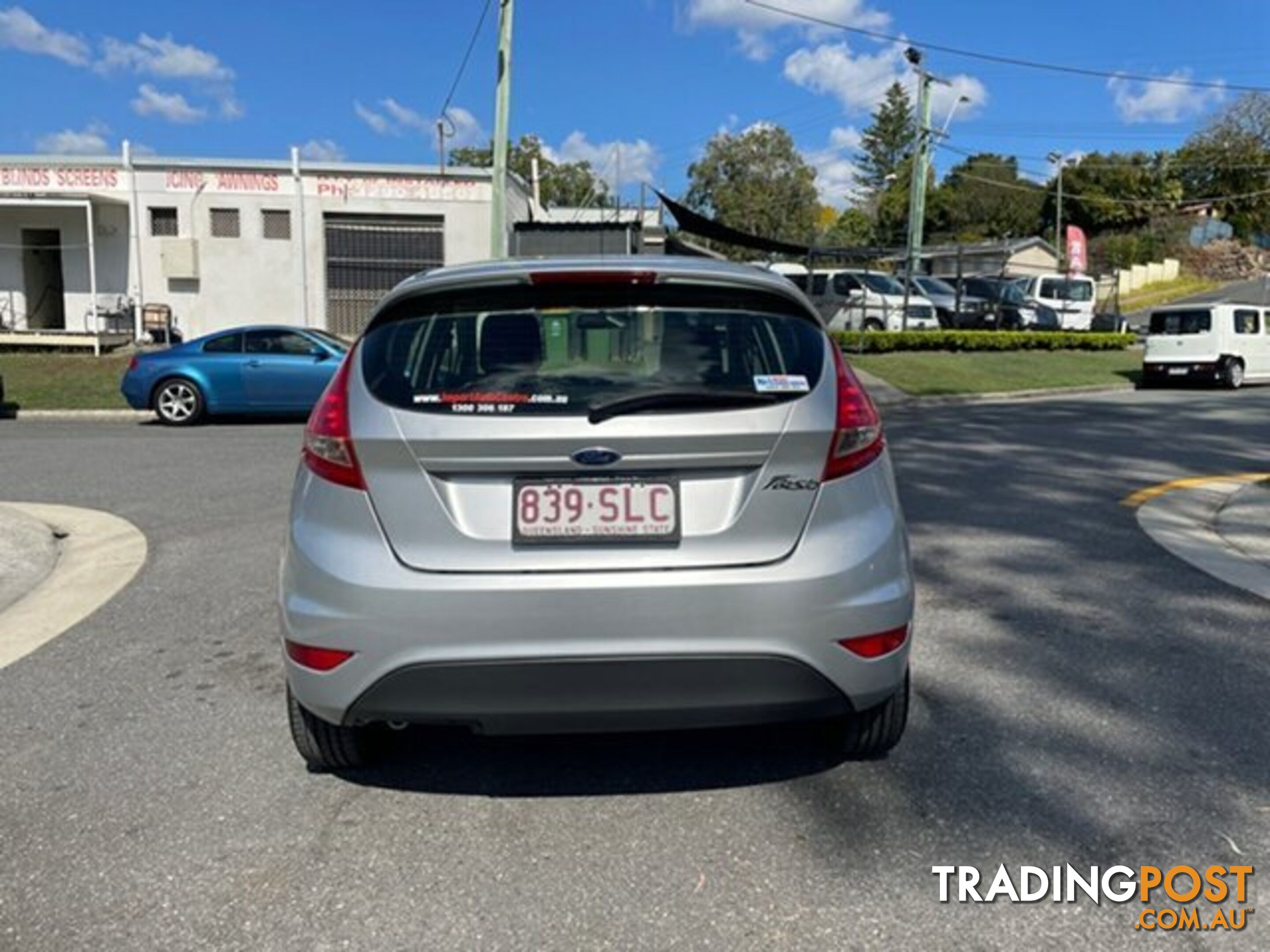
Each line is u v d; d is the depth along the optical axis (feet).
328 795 10.68
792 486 9.30
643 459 9.07
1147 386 70.08
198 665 14.48
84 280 71.26
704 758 11.43
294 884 9.05
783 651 9.17
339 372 10.03
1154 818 10.00
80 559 20.70
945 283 94.73
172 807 10.41
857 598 9.36
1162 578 18.43
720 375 9.50
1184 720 12.24
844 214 258.16
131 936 8.32
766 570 9.15
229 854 9.54
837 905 8.68
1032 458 33.22
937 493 26.89
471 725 9.35
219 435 41.78
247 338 46.73
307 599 9.37
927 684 13.41
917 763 11.20
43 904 8.77
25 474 30.58
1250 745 11.55
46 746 11.86
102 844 9.71
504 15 55.77
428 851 9.58
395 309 10.03
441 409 9.17
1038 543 21.17
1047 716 12.38
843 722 10.89
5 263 71.31
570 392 9.26
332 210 71.92
